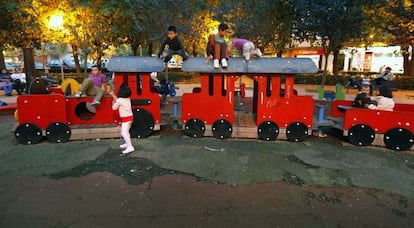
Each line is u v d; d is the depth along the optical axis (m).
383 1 14.17
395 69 27.81
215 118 6.19
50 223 3.03
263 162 4.84
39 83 5.91
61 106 5.71
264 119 6.05
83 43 14.98
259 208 3.38
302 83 21.72
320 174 4.39
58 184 3.95
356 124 5.75
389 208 3.42
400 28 14.85
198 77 23.39
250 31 15.98
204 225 3.03
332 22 13.44
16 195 3.63
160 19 13.27
